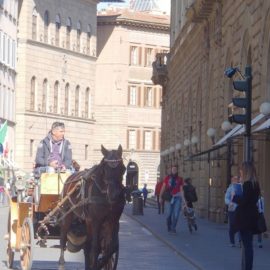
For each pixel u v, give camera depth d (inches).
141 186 4840.1
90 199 707.4
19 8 4015.8
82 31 4478.3
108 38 4781.0
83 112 4520.2
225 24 1720.0
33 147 4116.6
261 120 1194.0
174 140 2891.2
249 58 1488.7
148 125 4877.0
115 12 4857.3
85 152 4554.6
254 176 807.1
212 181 1892.2
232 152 1568.7
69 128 4397.1
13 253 887.7
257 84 1353.3
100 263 708.0
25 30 4028.1
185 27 2458.2
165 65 3211.1
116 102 4783.5
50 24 4215.1
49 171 837.2
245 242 809.5
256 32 1365.7
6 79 3762.3
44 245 897.5
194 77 2269.9
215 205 1851.6
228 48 1672.0
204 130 2032.5
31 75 4077.3
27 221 825.5
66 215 768.3
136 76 4830.2
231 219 1214.9
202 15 1923.0
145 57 4852.4
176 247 1217.4
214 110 1867.6
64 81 4338.1
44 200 830.5
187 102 2456.9
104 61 4795.8
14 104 3949.3
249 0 1429.6
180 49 2556.6
